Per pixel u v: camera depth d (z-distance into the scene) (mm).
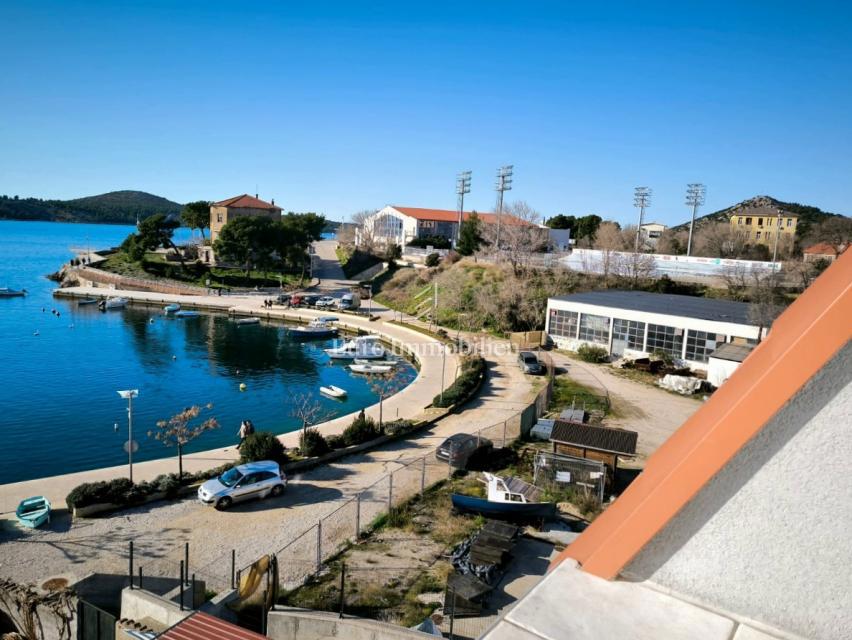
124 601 13633
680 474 2111
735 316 41938
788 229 107500
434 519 19375
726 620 2170
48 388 39844
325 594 14797
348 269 106312
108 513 19953
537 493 20344
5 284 96062
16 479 25938
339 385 43156
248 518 19656
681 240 96562
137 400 37812
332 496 21438
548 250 87500
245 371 46594
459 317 62688
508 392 37250
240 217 92188
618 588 2334
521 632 2139
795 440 2035
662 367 41781
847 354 1913
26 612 13852
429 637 11773
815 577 2062
